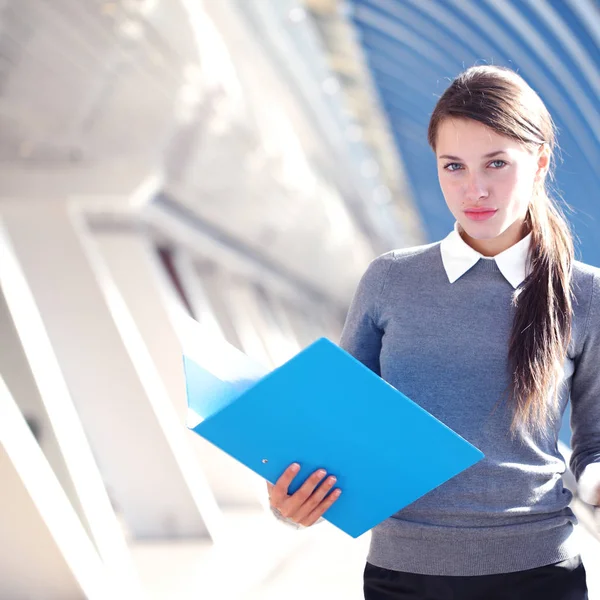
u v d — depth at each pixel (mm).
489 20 8789
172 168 10219
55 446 5957
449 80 2734
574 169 9930
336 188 17438
